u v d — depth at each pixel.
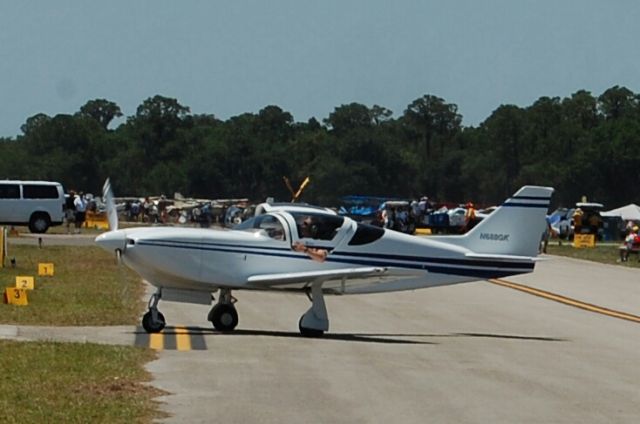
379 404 29.38
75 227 136.50
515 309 60.25
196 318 49.34
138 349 37.44
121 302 53.38
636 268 98.62
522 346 44.16
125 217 183.00
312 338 43.91
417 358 38.91
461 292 69.50
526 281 79.94
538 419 28.23
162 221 175.38
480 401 30.47
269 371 34.09
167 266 44.12
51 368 32.19
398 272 46.91
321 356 38.16
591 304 64.56
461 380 34.09
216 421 26.31
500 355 40.81
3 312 47.38
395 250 47.53
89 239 111.38
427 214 152.50
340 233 46.50
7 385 29.25
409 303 61.25
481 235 49.78
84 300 53.69
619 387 34.09
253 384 31.58
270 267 45.38
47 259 81.81
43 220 124.81
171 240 44.25
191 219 174.75
